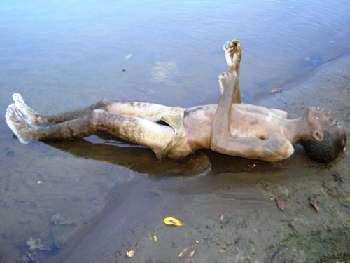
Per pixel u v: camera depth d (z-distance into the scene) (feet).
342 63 10.68
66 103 9.43
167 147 7.55
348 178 7.34
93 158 7.97
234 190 7.23
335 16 13.12
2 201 7.16
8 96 9.58
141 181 7.49
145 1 14.21
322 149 7.41
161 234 6.53
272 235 6.43
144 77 10.33
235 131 7.37
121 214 6.93
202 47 11.47
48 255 6.37
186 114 7.62
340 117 8.69
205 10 13.57
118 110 8.06
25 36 11.85
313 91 9.66
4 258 6.32
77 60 10.94
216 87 9.92
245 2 14.25
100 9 13.51
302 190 7.18
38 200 7.20
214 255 6.19
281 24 12.68
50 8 13.50
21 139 8.23
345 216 6.66
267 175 7.49
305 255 6.13
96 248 6.41
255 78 10.30
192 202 7.04
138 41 11.75
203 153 7.90
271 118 7.46
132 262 6.16
